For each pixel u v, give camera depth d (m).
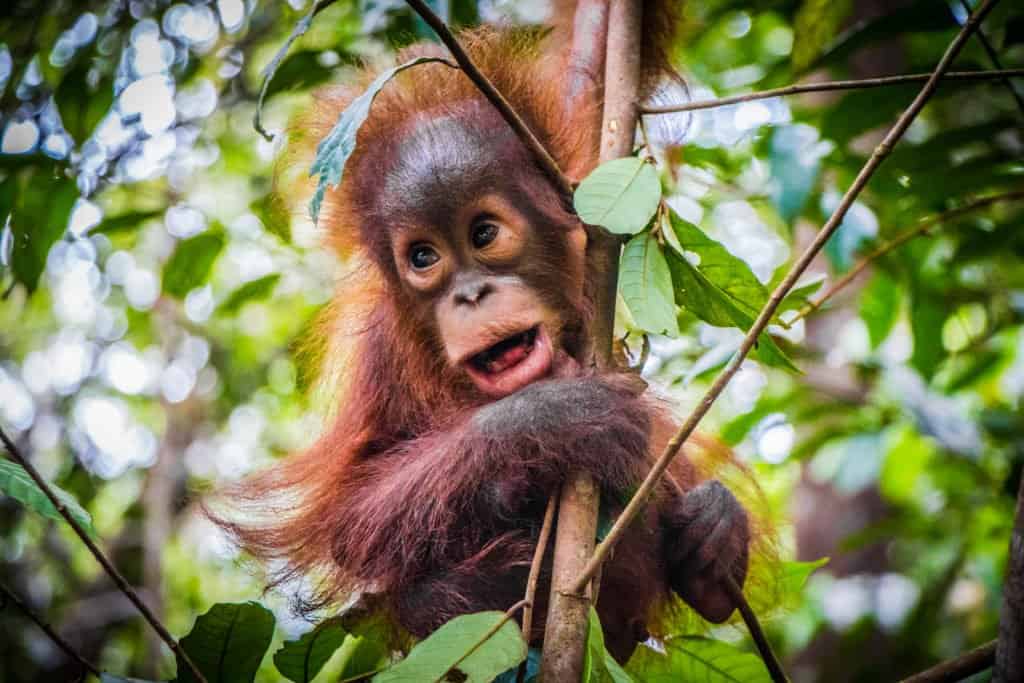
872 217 4.57
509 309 3.28
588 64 3.65
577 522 2.62
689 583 3.67
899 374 5.47
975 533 6.38
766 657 3.33
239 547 3.86
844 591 6.78
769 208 5.76
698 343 4.86
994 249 4.89
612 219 2.58
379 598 3.58
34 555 8.43
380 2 4.94
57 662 7.89
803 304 4.08
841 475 5.39
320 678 5.77
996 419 5.25
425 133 3.44
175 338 8.98
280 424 8.92
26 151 4.25
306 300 5.98
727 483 4.30
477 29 3.93
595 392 3.09
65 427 8.77
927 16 3.96
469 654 2.27
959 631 6.88
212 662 2.92
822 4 4.98
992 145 4.82
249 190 6.21
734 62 6.74
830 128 4.30
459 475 3.28
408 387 3.89
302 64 4.74
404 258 3.41
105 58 5.02
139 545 8.86
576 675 2.32
